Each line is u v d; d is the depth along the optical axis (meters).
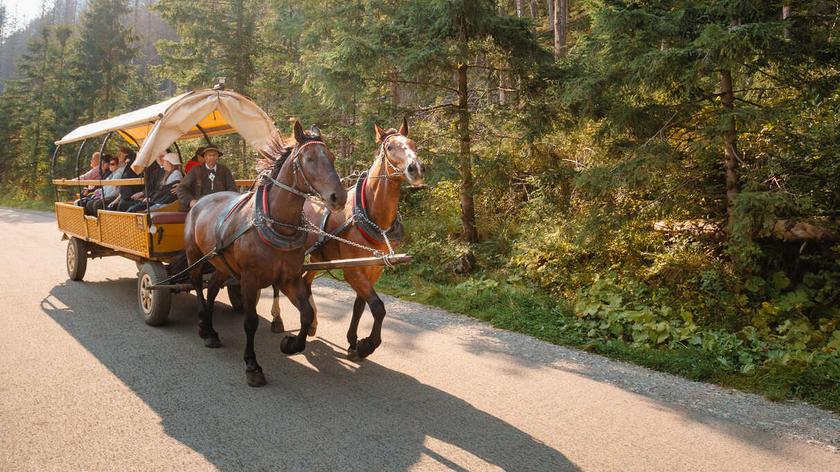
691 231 8.32
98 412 4.20
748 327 6.36
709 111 7.15
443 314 7.58
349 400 4.58
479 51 10.21
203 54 21.25
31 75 37.47
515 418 4.30
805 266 7.71
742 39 5.96
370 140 10.48
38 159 35.22
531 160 11.09
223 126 8.42
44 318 6.67
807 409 4.56
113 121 7.84
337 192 4.42
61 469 3.40
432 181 9.57
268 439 3.86
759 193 6.06
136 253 6.72
